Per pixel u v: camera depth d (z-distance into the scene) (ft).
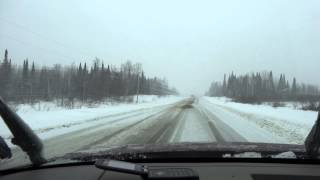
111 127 58.34
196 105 164.76
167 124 63.82
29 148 9.52
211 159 9.93
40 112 89.92
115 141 41.86
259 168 9.13
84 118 76.59
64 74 200.85
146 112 102.32
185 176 7.36
